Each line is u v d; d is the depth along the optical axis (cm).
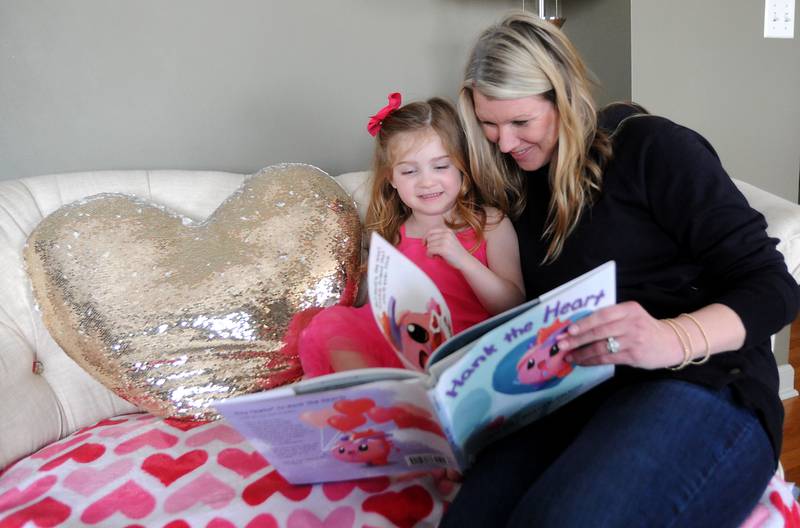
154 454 96
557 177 82
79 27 130
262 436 72
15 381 101
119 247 106
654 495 59
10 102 128
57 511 83
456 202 111
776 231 89
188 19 137
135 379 105
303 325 112
